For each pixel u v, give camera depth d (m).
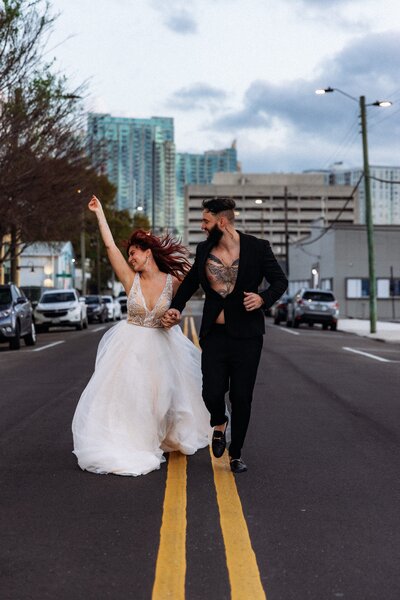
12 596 3.59
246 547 4.28
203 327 5.99
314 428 8.26
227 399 10.62
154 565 3.99
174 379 6.43
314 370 14.51
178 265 6.33
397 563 4.05
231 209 5.97
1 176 23.41
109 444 6.10
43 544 4.34
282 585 3.72
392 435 7.87
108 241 6.35
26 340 22.62
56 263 64.06
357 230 53.16
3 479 5.91
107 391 6.20
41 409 9.55
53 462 6.52
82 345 21.95
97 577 3.82
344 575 3.87
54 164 25.61
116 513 4.95
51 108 24.70
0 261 30.66
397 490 5.62
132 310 6.26
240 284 5.91
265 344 21.83
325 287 56.03
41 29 22.92
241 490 5.57
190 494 5.43
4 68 22.55
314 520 4.83
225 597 3.57
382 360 17.19
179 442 6.61
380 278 53.28
